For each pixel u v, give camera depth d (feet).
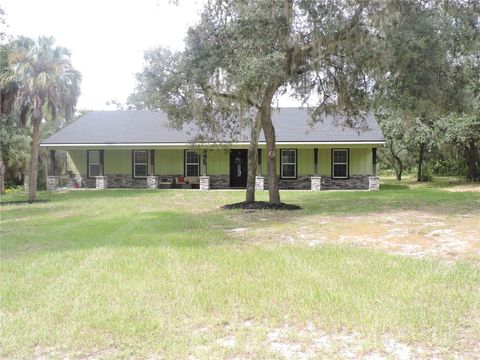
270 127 44.68
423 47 33.32
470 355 10.58
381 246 23.80
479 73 42.29
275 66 33.45
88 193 70.03
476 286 15.79
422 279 16.57
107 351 11.19
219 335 11.95
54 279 17.79
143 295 15.35
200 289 15.90
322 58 39.58
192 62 38.40
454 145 85.30
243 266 19.24
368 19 35.47
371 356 10.59
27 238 28.48
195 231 30.27
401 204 46.34
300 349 11.03
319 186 73.31
